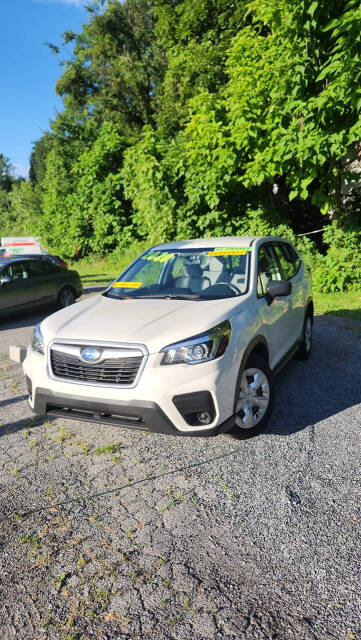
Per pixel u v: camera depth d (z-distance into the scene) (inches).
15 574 98.5
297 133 331.0
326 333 286.0
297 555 100.0
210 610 86.8
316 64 330.3
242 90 371.9
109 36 1077.1
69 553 104.3
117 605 89.2
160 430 127.3
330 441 148.9
